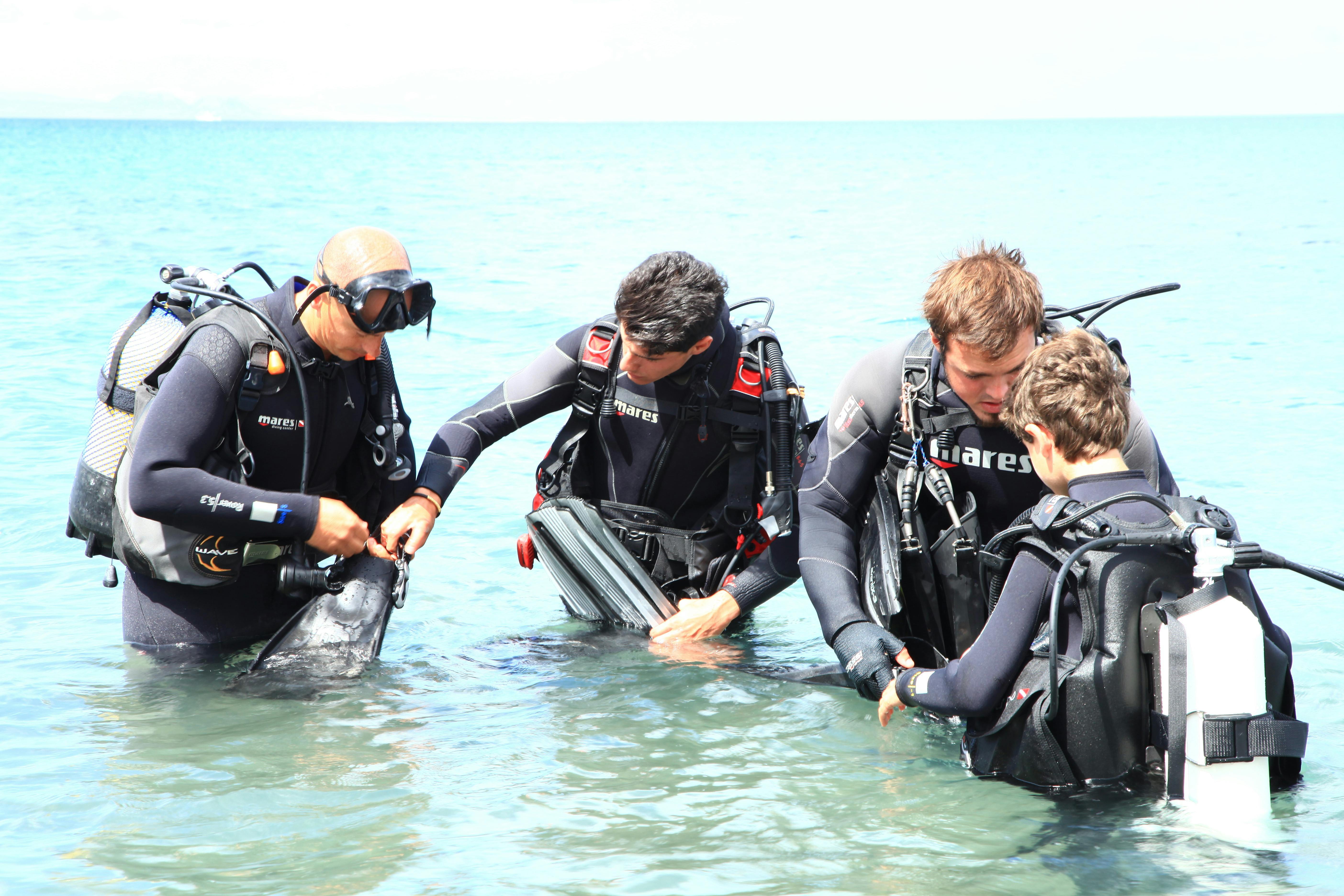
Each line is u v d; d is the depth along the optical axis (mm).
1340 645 3131
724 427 3182
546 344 8414
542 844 2080
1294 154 52312
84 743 2527
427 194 26766
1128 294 2611
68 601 3549
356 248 2750
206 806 2225
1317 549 4012
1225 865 1919
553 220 19469
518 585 3859
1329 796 2203
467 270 12641
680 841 2096
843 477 2771
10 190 25328
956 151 63250
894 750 2553
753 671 3090
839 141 97812
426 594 3746
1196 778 1986
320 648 3027
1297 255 13984
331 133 173500
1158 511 2088
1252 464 5148
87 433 5508
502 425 3270
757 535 3283
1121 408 2150
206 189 27375
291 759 2465
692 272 2824
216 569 2963
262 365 2812
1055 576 2129
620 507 3357
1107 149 63375
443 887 1915
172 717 2688
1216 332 8766
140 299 9773
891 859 2010
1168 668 2000
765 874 1959
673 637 3232
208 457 2852
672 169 42125
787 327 9141
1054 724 2141
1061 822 2100
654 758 2502
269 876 1953
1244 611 1956
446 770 2414
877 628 2602
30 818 2162
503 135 154875
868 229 18031
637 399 3186
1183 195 25547
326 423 2988
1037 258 14094
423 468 3182
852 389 2736
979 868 1964
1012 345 2289
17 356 7203
